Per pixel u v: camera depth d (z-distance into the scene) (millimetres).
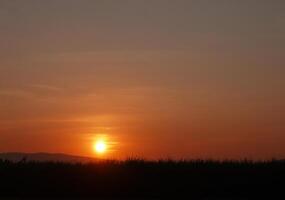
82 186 53562
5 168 57281
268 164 57375
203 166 57188
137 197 50938
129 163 57969
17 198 49781
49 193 52375
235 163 57719
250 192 52250
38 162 59625
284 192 52156
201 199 49938
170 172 56250
